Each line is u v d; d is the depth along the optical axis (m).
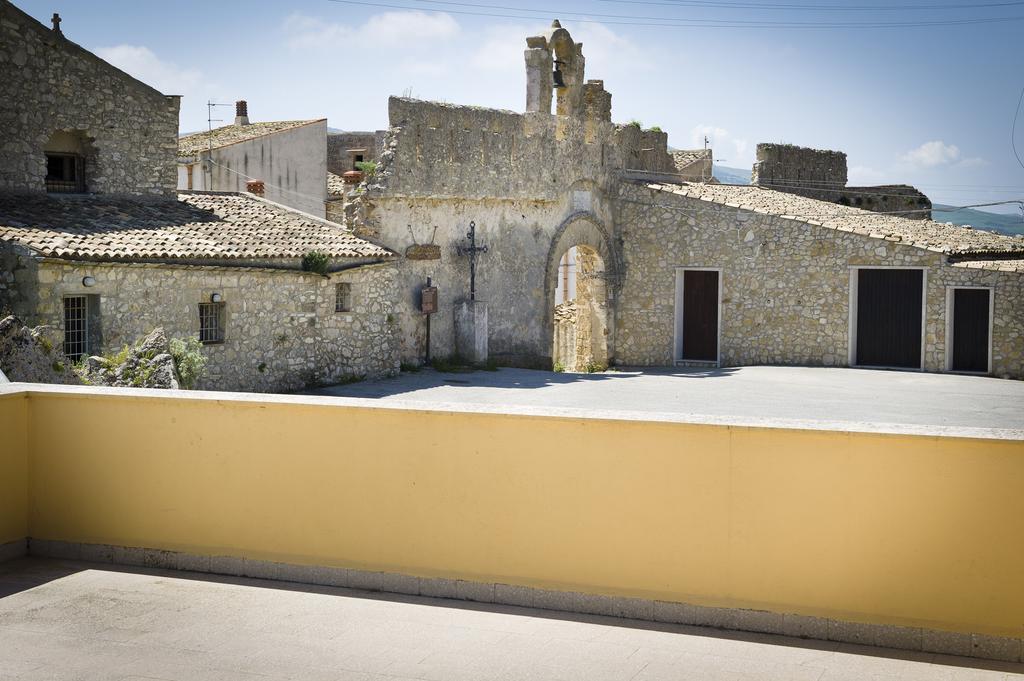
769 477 6.80
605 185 31.50
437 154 25.25
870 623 6.64
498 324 27.56
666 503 7.05
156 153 21.72
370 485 7.75
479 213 26.77
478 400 19.97
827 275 28.77
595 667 6.33
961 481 6.39
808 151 38.31
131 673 6.25
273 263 20.03
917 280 27.62
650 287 31.66
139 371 15.24
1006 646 6.34
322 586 7.87
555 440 7.28
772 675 6.20
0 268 16.06
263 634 6.89
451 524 7.56
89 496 8.52
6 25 18.94
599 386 23.12
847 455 6.62
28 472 8.68
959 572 6.43
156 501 8.34
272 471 8.00
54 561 8.53
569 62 30.11
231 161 30.73
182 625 7.06
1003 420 18.33
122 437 8.41
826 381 24.95
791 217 29.20
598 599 7.23
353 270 21.83
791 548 6.79
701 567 6.99
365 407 7.72
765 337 29.81
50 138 20.17
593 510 7.21
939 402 20.94
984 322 26.77
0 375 9.05
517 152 27.77
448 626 7.04
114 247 17.31
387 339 23.09
